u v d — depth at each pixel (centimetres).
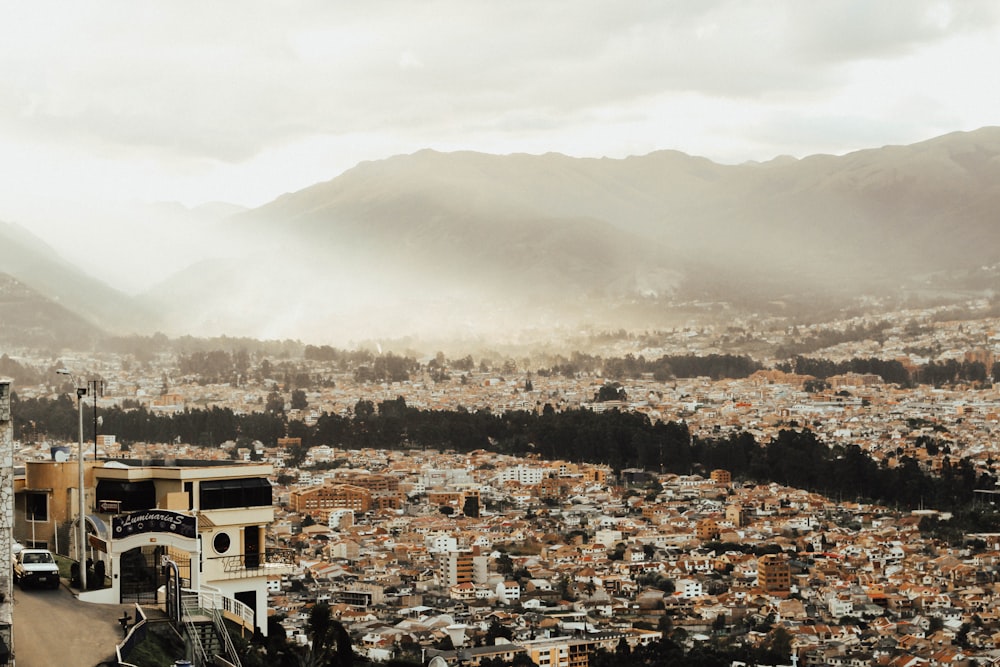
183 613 7475
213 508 9188
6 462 6275
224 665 7331
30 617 7269
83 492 8594
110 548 7869
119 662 6456
